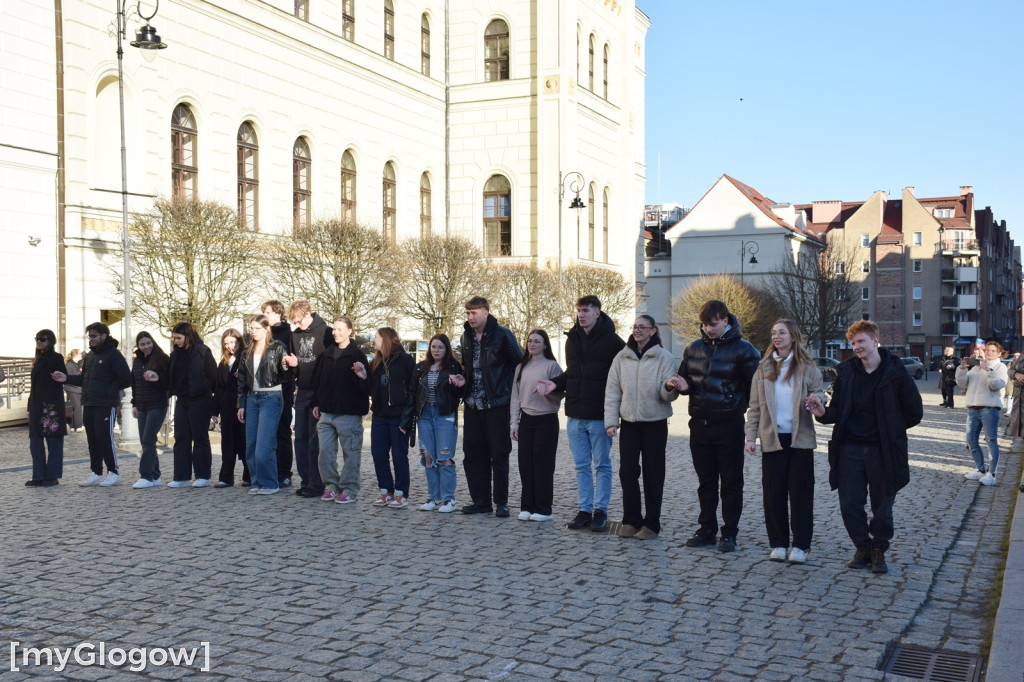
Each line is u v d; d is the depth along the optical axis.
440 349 10.20
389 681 5.07
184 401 11.91
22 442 17.77
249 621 6.15
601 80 41.03
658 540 8.71
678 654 5.52
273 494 11.34
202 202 21.22
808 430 7.77
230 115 26.38
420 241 28.16
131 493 11.46
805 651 5.59
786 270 65.69
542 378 9.60
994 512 10.36
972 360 13.86
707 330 8.30
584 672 5.21
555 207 36.53
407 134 35.25
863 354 7.60
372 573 7.41
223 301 21.20
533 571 7.48
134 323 22.16
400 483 10.52
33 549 8.24
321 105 30.27
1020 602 6.14
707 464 8.38
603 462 9.16
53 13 21.28
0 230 20.14
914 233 90.31
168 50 24.09
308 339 11.27
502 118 37.31
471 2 37.56
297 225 26.39
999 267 108.88
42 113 21.03
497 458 9.87
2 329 20.22
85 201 21.81
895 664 5.45
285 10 28.48
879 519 7.52
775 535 7.92
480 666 5.30
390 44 34.47
